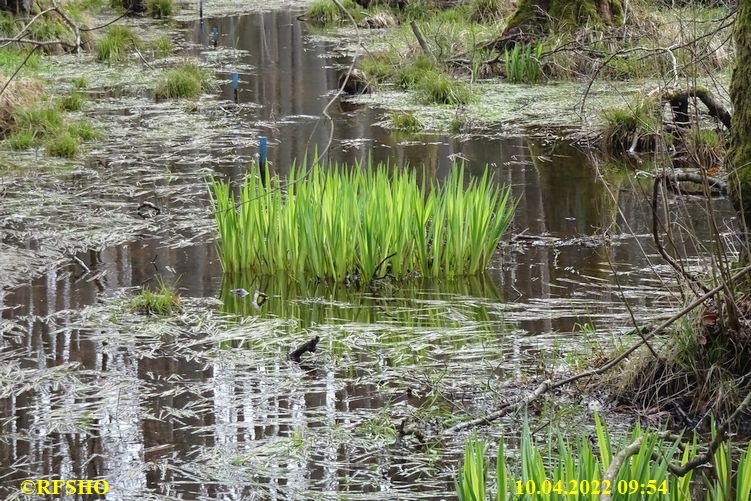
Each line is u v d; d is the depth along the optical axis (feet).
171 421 25.39
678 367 26.71
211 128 64.08
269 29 113.09
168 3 124.47
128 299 34.71
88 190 48.96
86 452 23.76
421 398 26.81
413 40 90.17
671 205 45.62
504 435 24.52
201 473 22.76
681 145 53.31
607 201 47.19
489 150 58.23
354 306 34.45
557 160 55.62
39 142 58.75
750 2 27.76
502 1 101.76
